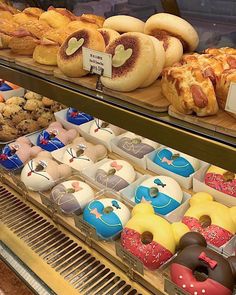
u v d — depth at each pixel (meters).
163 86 0.32
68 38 0.39
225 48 0.38
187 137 0.28
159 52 0.35
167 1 0.45
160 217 0.40
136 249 0.38
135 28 0.42
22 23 0.50
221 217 0.40
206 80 0.29
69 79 0.38
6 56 0.46
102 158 0.56
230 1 0.42
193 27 0.43
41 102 0.67
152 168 0.52
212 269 0.34
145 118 0.31
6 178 0.57
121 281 0.42
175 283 0.34
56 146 0.58
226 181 0.45
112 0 0.54
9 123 0.64
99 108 0.35
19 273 0.46
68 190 0.49
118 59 0.34
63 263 0.45
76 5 0.58
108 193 0.49
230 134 0.27
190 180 0.48
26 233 0.50
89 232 0.44
